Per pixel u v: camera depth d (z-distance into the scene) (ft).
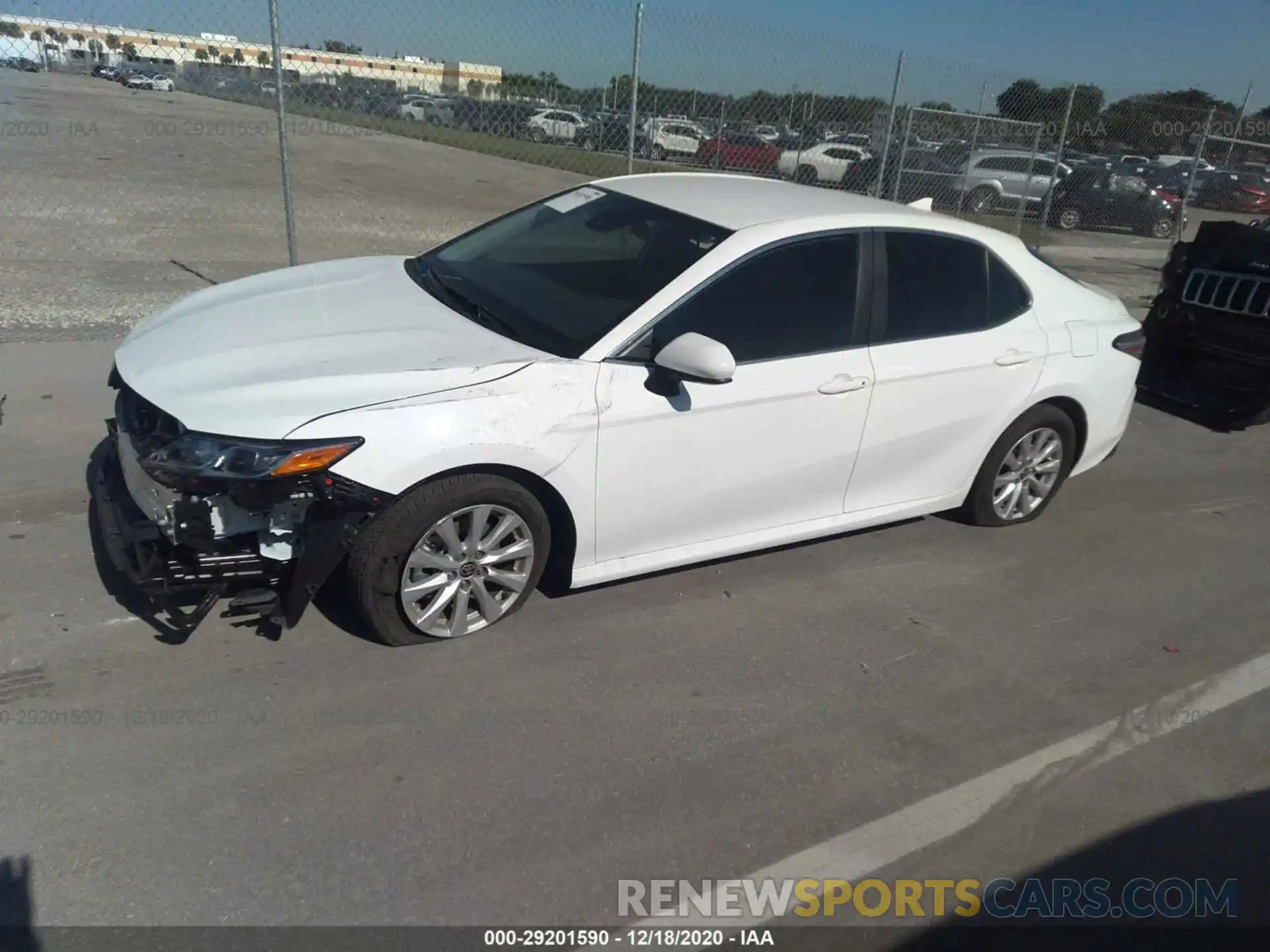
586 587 12.98
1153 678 12.42
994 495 16.05
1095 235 63.93
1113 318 16.44
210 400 9.83
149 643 10.85
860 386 13.14
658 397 11.49
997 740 10.85
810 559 14.83
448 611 11.35
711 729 10.50
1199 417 23.98
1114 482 19.69
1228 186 62.54
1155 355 25.05
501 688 10.77
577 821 8.96
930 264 14.11
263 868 8.07
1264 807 10.12
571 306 12.08
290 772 9.17
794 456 12.91
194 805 8.64
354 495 9.87
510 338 11.68
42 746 9.17
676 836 8.93
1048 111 44.19
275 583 10.25
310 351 10.85
